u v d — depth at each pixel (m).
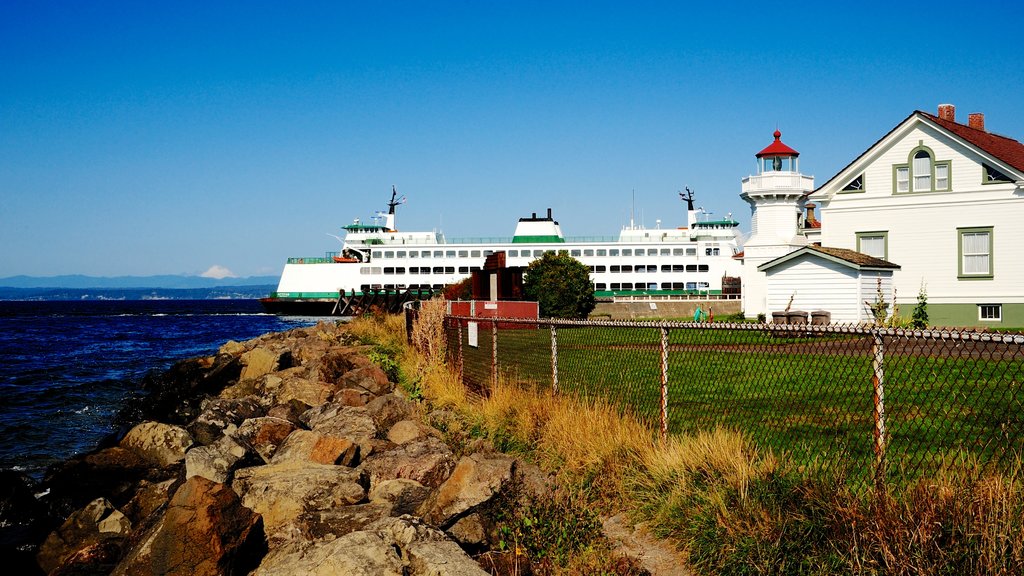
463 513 7.65
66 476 11.33
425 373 16.97
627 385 13.73
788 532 6.16
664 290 86.00
